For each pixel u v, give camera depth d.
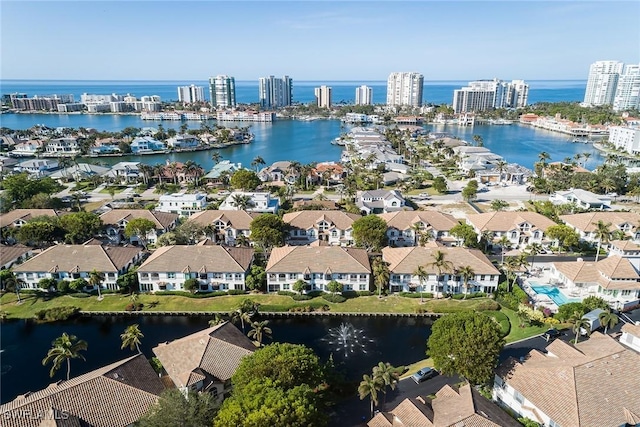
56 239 121.50
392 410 60.41
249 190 175.38
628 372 62.03
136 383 60.09
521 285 102.69
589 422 54.44
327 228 128.25
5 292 99.44
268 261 105.31
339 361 77.06
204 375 63.50
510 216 130.75
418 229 125.56
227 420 47.56
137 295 97.62
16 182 162.50
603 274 98.19
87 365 76.69
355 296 98.06
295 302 95.56
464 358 63.09
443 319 69.38
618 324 87.12
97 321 90.69
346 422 61.38
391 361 77.19
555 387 59.50
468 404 56.31
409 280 99.12
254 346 71.81
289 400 49.94
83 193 186.50
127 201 173.75
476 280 98.44
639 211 159.62
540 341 81.12
